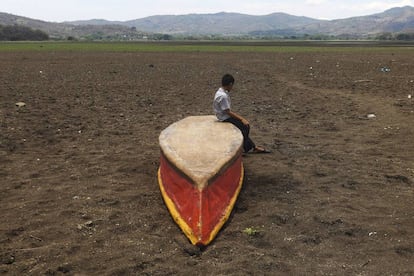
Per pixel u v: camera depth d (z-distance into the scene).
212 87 18.81
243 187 6.84
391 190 6.70
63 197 6.54
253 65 30.05
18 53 44.72
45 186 7.01
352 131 10.48
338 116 12.25
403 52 45.19
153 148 9.13
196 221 5.08
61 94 16.39
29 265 4.68
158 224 5.62
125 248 5.01
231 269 4.49
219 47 59.19
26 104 14.03
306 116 12.30
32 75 23.47
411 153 8.59
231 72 25.17
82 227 5.52
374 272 4.47
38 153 8.80
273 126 11.06
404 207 6.06
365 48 55.84
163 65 30.22
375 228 5.41
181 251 4.93
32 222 5.68
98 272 4.53
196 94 16.72
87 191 6.78
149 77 22.64
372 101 14.67
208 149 6.25
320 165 7.89
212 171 5.49
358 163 7.99
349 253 4.86
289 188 6.79
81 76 23.05
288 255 4.83
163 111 13.15
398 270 4.50
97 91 17.28
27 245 5.11
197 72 25.30
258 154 8.60
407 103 14.17
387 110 13.00
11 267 4.65
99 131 10.55
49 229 5.50
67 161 8.30
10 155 8.64
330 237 5.22
